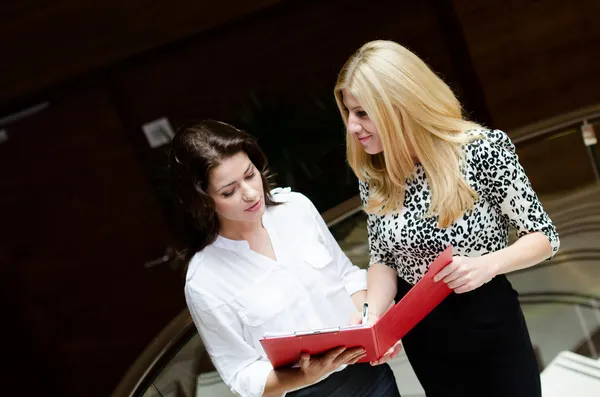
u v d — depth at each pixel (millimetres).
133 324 6402
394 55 1704
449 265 1643
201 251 1877
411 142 1741
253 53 5820
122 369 6520
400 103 1692
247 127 6008
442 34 5777
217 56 5816
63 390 6562
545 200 3119
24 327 6355
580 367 2582
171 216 6199
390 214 1918
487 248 1830
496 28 5680
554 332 2926
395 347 1869
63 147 5992
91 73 5797
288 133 5996
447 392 2078
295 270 1921
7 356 6402
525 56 5758
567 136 2986
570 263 3070
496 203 1798
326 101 5934
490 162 1735
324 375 1776
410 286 2016
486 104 5938
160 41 5719
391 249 1951
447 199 1744
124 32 5676
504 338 1920
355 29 5766
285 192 2033
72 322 6363
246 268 1869
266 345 1691
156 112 5988
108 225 6199
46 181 6043
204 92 5922
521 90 5879
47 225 6145
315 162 6055
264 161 1861
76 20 5609
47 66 5727
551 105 5898
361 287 2070
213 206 1774
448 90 1780
